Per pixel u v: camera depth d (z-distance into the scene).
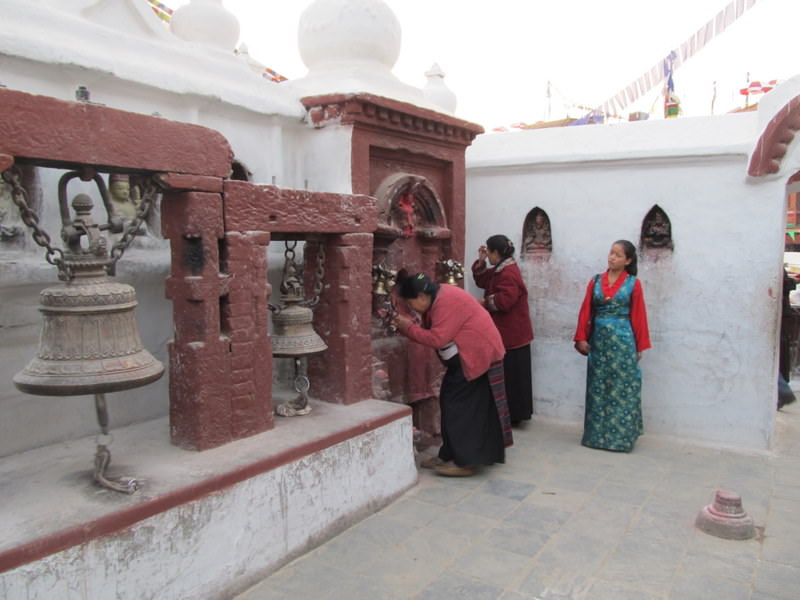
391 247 4.69
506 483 4.22
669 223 5.18
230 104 3.91
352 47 4.70
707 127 4.98
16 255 3.01
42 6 3.12
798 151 4.57
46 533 2.18
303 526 3.20
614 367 4.86
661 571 3.10
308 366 4.04
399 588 2.92
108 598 2.34
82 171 2.51
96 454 2.62
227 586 2.79
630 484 4.23
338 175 4.31
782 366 6.34
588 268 5.51
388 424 3.79
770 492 4.11
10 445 3.00
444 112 4.96
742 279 4.89
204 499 2.68
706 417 5.10
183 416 3.06
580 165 5.44
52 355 2.42
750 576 3.05
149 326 3.61
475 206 6.03
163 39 3.80
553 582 2.99
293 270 3.70
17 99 2.22
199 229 2.90
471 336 4.07
